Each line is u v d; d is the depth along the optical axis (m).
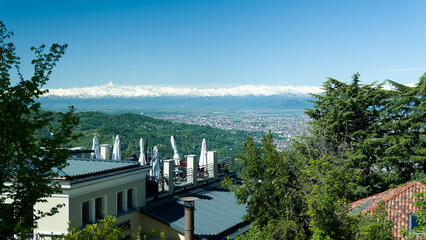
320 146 18.75
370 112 27.31
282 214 14.74
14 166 7.59
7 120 7.44
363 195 25.06
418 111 25.84
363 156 24.61
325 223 11.07
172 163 21.09
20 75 7.84
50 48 8.03
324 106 28.20
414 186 18.25
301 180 14.18
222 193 23.28
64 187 13.77
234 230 18.73
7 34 7.80
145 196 18.72
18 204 7.61
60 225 13.80
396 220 16.69
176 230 17.47
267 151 15.89
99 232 8.09
